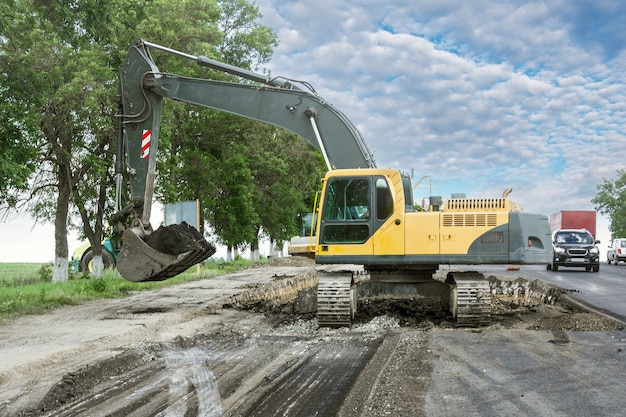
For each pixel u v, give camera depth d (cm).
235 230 3834
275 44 4003
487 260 1217
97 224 2611
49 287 1884
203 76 3041
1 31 1836
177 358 850
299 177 4703
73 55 2195
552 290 1752
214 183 3659
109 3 1800
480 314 1184
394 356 827
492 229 1220
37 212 2650
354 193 1262
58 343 922
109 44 2506
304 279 2403
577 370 740
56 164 2484
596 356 834
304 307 1533
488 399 598
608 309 1434
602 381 681
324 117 1364
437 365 764
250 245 5041
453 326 1200
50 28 1939
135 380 709
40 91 1966
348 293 1195
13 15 1833
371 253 1244
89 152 2391
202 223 3625
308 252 1340
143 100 1420
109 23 1852
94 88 2142
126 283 2083
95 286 1812
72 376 697
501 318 1306
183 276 2470
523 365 769
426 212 1246
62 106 2144
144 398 623
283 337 1059
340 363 812
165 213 2492
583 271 3189
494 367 755
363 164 1336
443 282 1323
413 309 1422
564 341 959
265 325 1231
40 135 2156
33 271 3588
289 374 739
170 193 2734
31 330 1072
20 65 1850
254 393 638
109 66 2459
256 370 764
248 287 2045
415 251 1232
